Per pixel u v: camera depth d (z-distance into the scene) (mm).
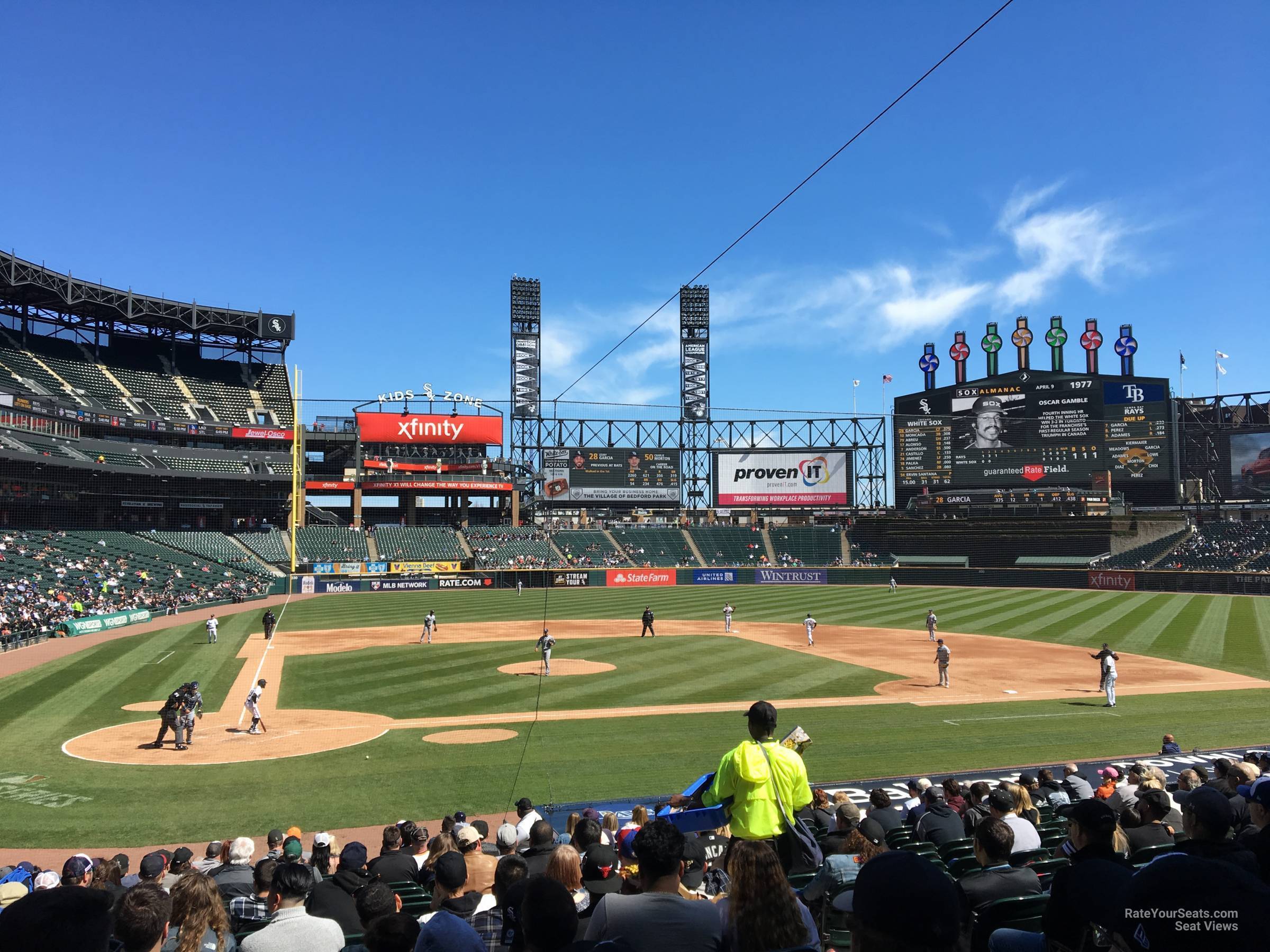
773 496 109812
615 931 4270
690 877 8219
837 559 103625
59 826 17281
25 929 2986
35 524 77500
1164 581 74688
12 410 72000
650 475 111188
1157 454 93000
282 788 19984
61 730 25766
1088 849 5391
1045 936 4520
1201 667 37219
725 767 6773
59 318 94312
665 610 65812
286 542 91625
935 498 100312
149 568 70812
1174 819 10352
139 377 97500
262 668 37969
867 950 3051
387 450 105625
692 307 115938
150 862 10016
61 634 47531
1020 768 20812
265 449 99500
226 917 6027
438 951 4734
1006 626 53812
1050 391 96188
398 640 47875
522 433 111250
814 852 6613
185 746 23859
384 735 25328
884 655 42156
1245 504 92562
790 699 30781
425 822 17438
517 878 7137
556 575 92812
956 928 2965
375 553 94438
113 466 77000
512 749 23484
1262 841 5328
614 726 26422
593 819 12219
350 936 7355
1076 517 91375
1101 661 29484
